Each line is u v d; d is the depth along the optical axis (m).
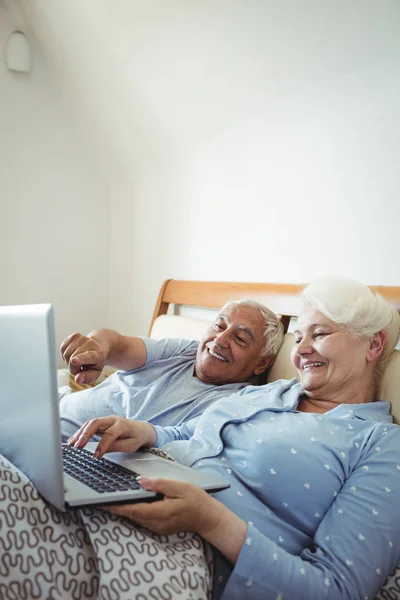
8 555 0.84
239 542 0.99
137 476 1.05
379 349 1.42
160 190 3.20
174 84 2.67
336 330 1.40
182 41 2.40
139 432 1.27
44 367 0.85
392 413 1.39
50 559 0.87
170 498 0.96
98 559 0.88
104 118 3.31
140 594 0.88
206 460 1.27
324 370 1.41
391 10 1.70
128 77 2.88
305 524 1.15
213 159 2.76
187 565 0.95
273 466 1.18
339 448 1.20
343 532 1.05
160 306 2.96
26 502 0.89
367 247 1.94
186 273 3.00
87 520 0.92
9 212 3.37
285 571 0.98
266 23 2.03
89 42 2.90
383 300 1.46
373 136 1.91
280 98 2.27
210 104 2.60
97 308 3.70
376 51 1.84
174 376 1.83
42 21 3.13
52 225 3.51
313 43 1.97
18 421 0.94
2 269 3.37
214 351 1.78
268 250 2.41
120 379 1.89
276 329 1.84
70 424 1.77
